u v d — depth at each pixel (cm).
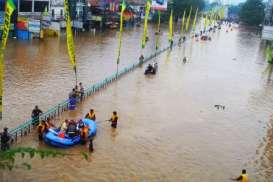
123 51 6844
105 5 9969
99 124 3127
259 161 2788
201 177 2452
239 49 9231
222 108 3981
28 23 6800
